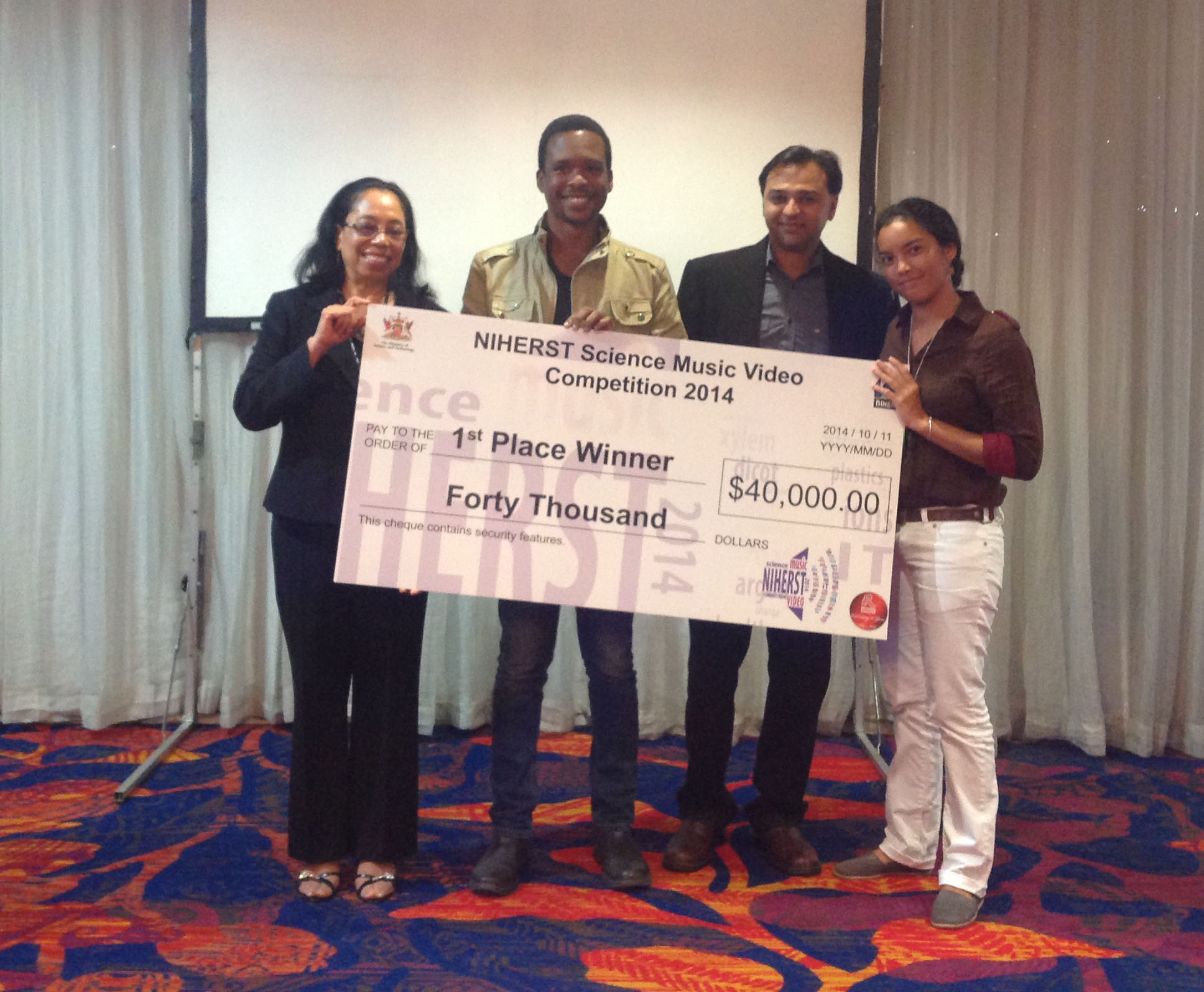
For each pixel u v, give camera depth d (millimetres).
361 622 2006
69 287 2980
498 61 2893
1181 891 2080
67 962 1687
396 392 1991
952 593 1962
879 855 2168
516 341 2010
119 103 2977
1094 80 3014
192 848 2197
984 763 1963
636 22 2883
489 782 2688
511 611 2084
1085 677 3053
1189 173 3018
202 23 2881
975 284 3043
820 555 2008
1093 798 2670
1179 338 3037
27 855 2152
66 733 3018
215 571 3121
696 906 1976
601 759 2129
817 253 2264
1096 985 1677
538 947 1778
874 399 2004
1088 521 3059
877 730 3137
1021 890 2078
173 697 3137
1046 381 3080
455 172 2914
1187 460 3049
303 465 1981
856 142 2898
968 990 1654
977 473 1972
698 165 2908
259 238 2926
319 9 2889
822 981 1677
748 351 2012
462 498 1997
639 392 2018
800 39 2883
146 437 3051
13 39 2936
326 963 1703
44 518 3035
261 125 2904
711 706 2246
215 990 1606
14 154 2953
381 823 1996
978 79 3039
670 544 2018
